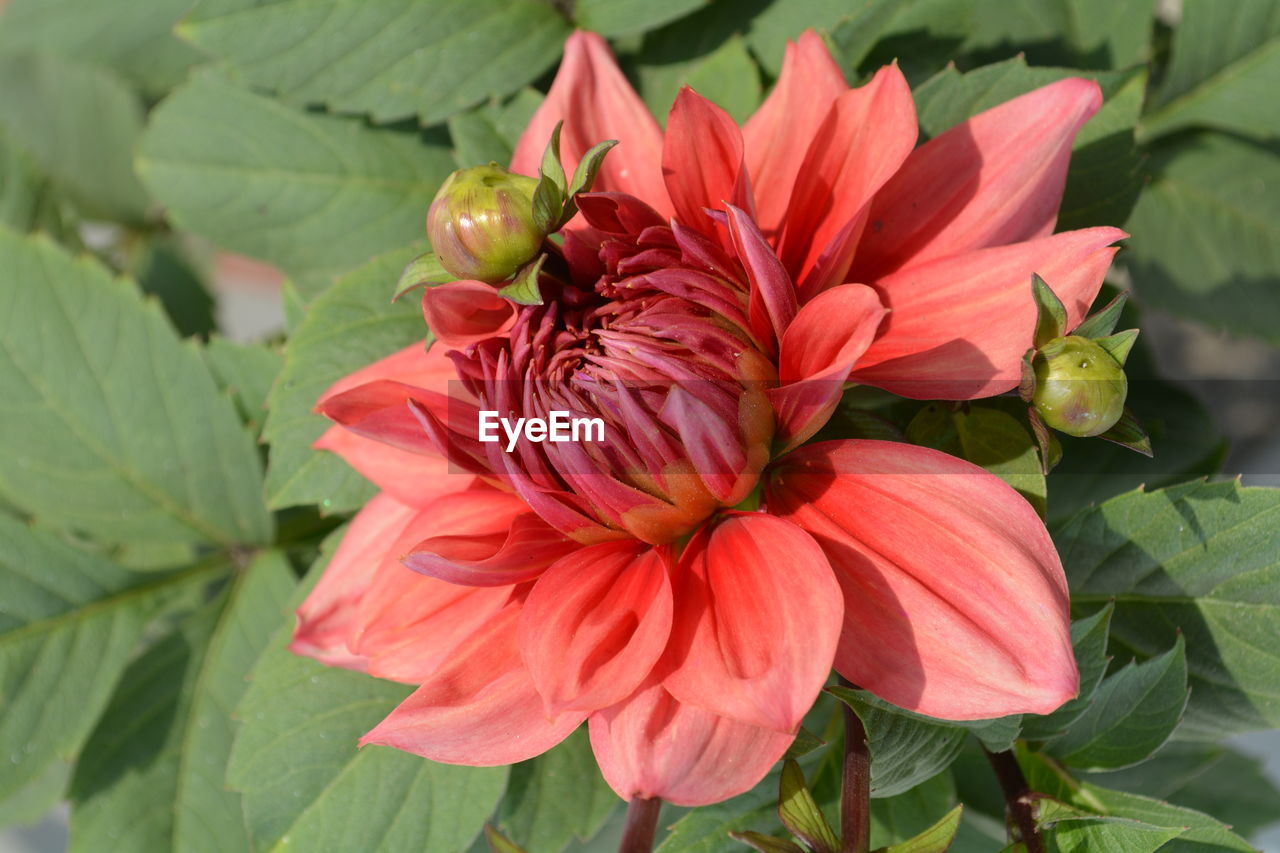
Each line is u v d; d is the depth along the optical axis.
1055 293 0.60
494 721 0.59
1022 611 0.58
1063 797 0.64
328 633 0.65
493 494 0.63
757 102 0.71
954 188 0.63
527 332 0.61
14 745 0.75
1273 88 0.78
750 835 0.60
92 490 0.76
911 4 0.72
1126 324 0.75
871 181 0.62
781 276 0.60
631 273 0.62
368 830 0.67
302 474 0.70
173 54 0.87
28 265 0.76
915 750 0.61
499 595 0.62
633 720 0.58
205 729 0.76
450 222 0.60
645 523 0.60
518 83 0.73
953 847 0.75
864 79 0.72
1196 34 0.78
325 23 0.72
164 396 0.76
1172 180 0.81
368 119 0.77
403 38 0.72
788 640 0.57
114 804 0.75
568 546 0.61
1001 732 0.62
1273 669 0.66
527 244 0.60
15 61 0.96
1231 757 0.92
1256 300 0.81
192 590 0.78
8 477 0.76
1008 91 0.69
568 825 0.68
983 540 0.59
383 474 0.65
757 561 0.59
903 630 0.58
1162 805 0.63
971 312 0.61
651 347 0.60
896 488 0.60
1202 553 0.65
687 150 0.62
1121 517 0.65
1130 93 0.68
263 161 0.77
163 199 0.78
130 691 0.76
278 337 0.88
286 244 0.78
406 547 0.62
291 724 0.68
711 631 0.58
